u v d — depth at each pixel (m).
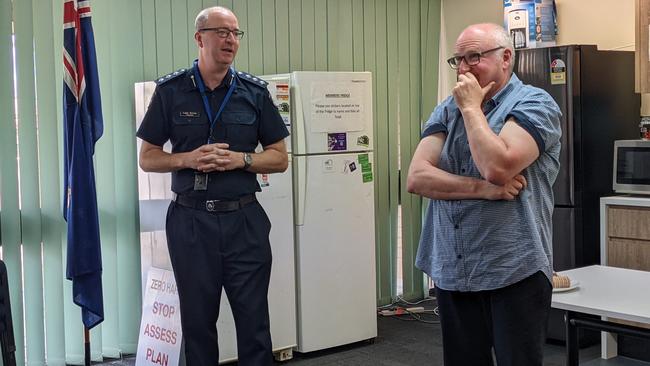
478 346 2.16
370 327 4.46
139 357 3.50
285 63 4.80
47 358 3.99
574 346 2.59
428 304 5.44
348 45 5.12
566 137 4.19
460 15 5.55
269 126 3.04
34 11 3.86
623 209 3.91
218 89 2.93
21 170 3.87
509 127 2.01
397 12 5.39
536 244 2.02
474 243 2.06
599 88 4.26
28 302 3.91
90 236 3.51
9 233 3.82
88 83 3.55
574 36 4.73
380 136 5.30
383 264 5.36
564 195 4.22
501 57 2.09
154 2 4.25
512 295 2.03
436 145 2.23
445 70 5.68
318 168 4.24
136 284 4.27
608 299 2.40
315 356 4.26
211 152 2.78
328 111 4.27
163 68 4.30
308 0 4.90
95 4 4.07
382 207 5.33
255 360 2.95
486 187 2.02
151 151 2.94
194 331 2.92
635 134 4.48
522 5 4.57
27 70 3.83
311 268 4.23
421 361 4.09
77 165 3.47
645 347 3.99
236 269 2.91
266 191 4.04
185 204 2.88
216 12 2.84
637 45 3.99
